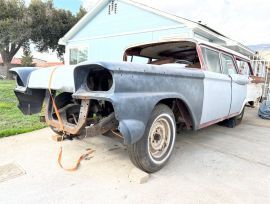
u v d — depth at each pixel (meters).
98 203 2.15
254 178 2.73
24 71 3.32
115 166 2.89
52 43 24.17
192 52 4.27
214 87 3.59
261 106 6.82
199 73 3.18
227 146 3.88
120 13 11.37
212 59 3.81
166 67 2.71
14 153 3.22
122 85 2.22
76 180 2.54
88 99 2.48
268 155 3.52
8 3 21.33
